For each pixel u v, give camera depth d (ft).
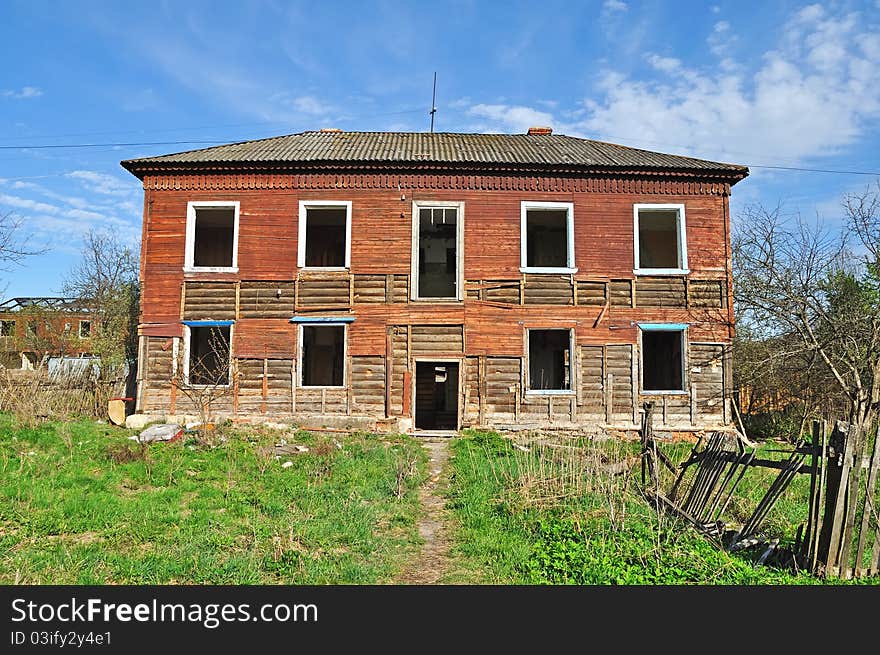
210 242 79.10
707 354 64.34
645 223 74.74
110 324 112.27
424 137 79.10
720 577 24.47
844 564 24.48
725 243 65.72
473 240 64.95
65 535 28.68
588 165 64.80
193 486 37.52
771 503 28.43
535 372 77.20
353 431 62.03
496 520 32.12
